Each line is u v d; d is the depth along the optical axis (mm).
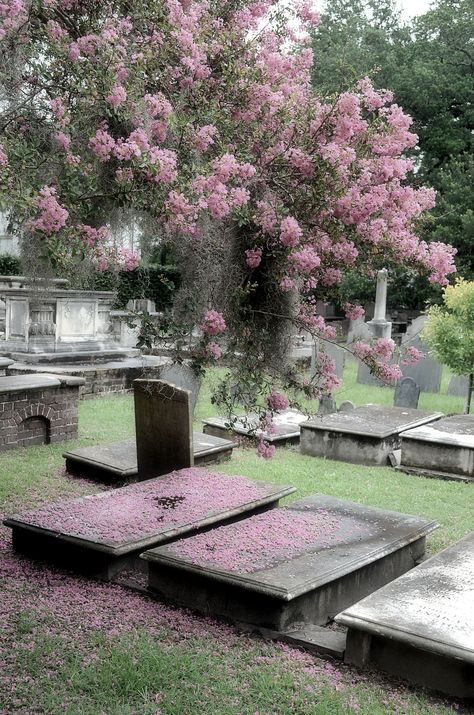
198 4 4957
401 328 27656
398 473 8477
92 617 4402
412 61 27609
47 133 4371
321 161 4582
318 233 4801
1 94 4273
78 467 7730
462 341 10773
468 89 26781
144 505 5609
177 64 4730
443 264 4832
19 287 15070
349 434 8922
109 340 13977
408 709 3539
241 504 5688
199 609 4535
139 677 3697
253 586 4227
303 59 5195
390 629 3773
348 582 4727
